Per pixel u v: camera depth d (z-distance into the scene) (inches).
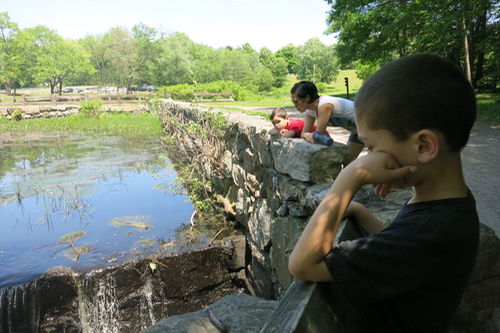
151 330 77.9
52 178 353.4
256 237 178.9
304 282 32.0
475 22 710.5
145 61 2738.7
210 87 1311.5
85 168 389.7
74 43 3080.7
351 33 821.9
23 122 865.5
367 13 778.2
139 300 177.0
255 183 182.5
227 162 243.1
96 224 235.3
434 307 30.1
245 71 2780.5
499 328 62.5
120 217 246.1
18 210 268.7
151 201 280.1
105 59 2706.7
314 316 27.9
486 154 281.1
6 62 2071.9
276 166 146.4
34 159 443.2
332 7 898.1
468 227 29.8
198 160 323.6
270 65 3444.9
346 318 33.7
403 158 31.0
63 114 992.9
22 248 202.1
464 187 32.0
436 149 29.2
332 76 3073.3
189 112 409.4
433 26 604.1
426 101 28.5
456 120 28.7
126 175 358.3
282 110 147.1
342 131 410.0
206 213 251.1
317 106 130.8
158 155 450.0
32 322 162.4
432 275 29.0
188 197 273.6
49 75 2209.6
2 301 156.8
